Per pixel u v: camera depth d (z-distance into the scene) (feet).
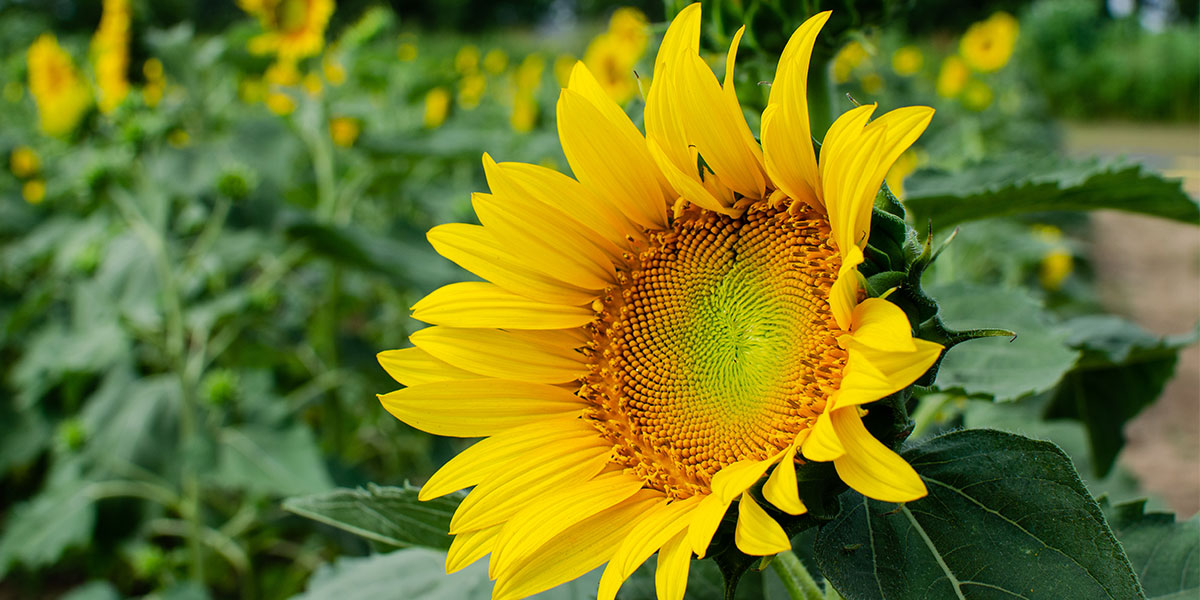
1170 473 5.73
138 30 5.21
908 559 1.73
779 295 1.85
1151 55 24.44
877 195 1.72
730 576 1.73
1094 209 2.34
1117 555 1.68
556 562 1.83
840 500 1.78
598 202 1.93
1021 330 2.16
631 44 5.61
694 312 1.92
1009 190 2.23
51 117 4.83
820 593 1.93
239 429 4.24
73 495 4.27
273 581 4.72
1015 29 7.97
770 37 2.10
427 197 6.68
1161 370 2.48
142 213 4.58
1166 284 9.99
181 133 5.59
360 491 2.01
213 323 4.45
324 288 5.48
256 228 4.68
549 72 13.96
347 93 5.82
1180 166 15.72
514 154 7.41
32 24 19.53
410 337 1.94
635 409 1.93
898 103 10.71
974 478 1.76
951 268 3.59
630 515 1.87
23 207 6.97
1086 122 24.47
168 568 4.57
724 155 1.84
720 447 1.87
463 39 22.86
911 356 1.64
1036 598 1.69
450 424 1.94
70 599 3.95
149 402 4.44
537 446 1.93
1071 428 3.07
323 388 4.90
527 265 1.94
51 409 5.61
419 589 2.18
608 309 1.97
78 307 4.82
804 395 1.82
